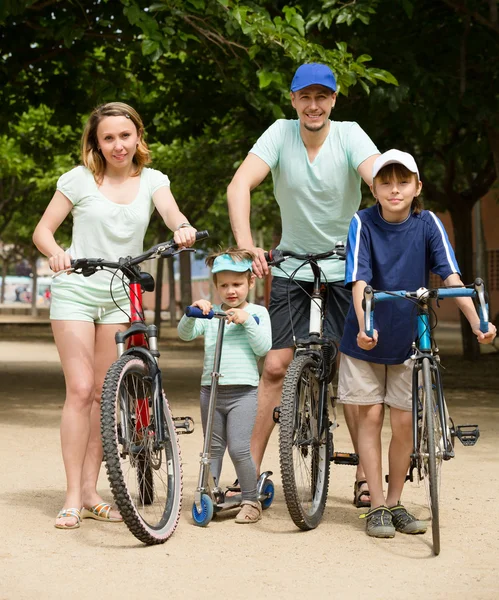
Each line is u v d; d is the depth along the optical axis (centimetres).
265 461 814
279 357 625
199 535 547
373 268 561
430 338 552
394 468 577
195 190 2833
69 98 1543
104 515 583
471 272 2073
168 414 564
